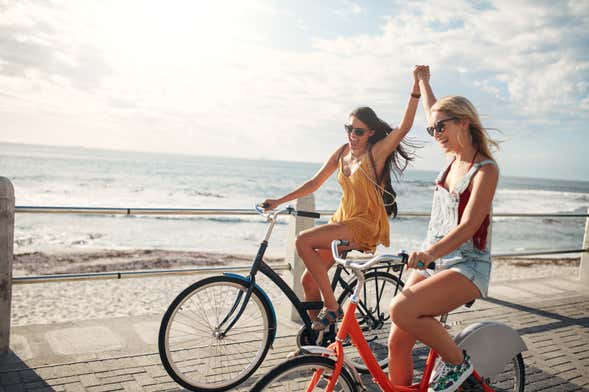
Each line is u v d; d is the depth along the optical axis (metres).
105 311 8.68
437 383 2.49
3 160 64.81
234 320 3.24
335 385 2.26
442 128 2.60
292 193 3.53
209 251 18.14
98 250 17.02
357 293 2.33
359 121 3.25
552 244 28.69
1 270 3.47
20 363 3.41
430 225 2.77
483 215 2.39
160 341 3.04
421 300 2.39
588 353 4.28
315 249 3.17
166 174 60.97
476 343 2.58
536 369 3.88
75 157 84.19
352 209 3.30
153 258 15.61
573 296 6.24
